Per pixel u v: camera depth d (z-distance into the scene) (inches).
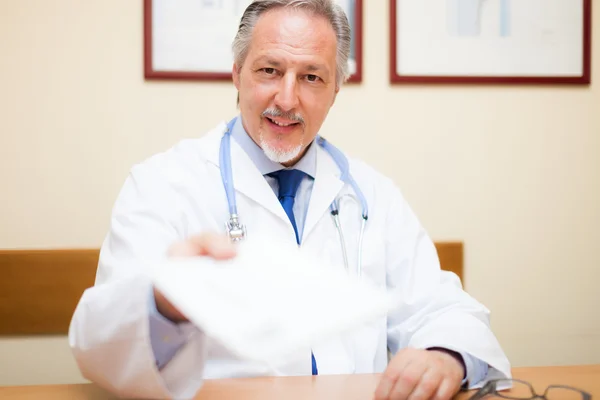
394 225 50.0
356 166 53.8
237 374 40.4
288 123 44.2
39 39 62.9
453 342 35.8
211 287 27.3
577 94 69.6
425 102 67.9
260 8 44.6
